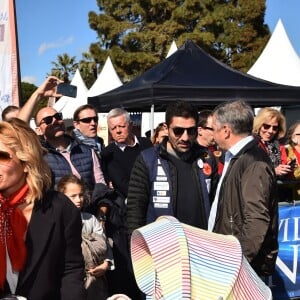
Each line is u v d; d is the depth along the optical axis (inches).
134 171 149.2
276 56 626.2
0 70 277.6
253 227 114.6
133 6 1541.6
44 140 186.4
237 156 123.8
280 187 191.0
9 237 80.8
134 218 146.3
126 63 1491.1
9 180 81.7
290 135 218.1
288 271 179.5
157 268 71.3
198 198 145.3
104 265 158.1
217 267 71.2
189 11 1504.7
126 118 215.0
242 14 1492.4
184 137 142.9
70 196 155.9
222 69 329.7
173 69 321.4
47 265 82.6
